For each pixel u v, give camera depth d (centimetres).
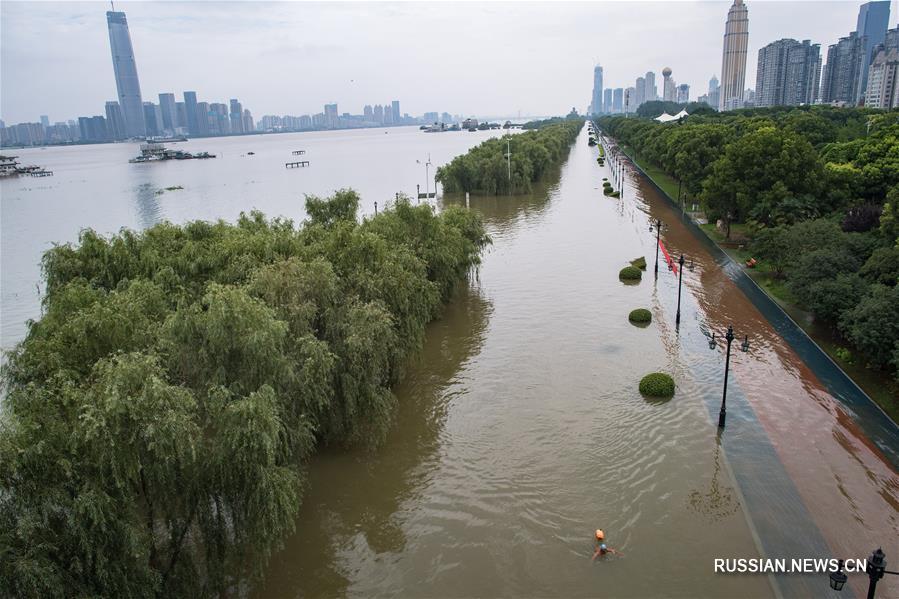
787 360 3625
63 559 1602
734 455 2716
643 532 2281
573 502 2472
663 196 9625
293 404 2378
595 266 6019
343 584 2136
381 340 2839
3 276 6731
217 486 1978
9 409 1812
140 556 1708
